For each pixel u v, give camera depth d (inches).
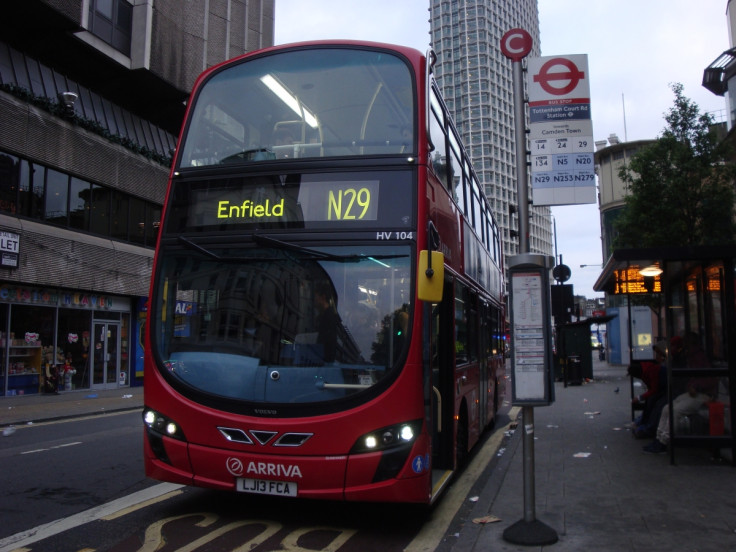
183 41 1088.8
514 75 225.6
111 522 233.8
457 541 207.0
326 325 220.7
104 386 968.3
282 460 209.2
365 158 235.8
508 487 282.5
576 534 211.2
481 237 431.8
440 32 5703.7
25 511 249.4
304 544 210.5
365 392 210.4
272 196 238.1
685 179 727.7
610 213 1622.8
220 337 228.8
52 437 475.8
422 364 216.1
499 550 196.9
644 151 765.9
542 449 380.8
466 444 332.2
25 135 805.9
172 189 251.9
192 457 219.6
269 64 263.3
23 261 789.9
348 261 225.9
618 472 310.2
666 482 287.3
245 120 254.7
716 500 254.2
